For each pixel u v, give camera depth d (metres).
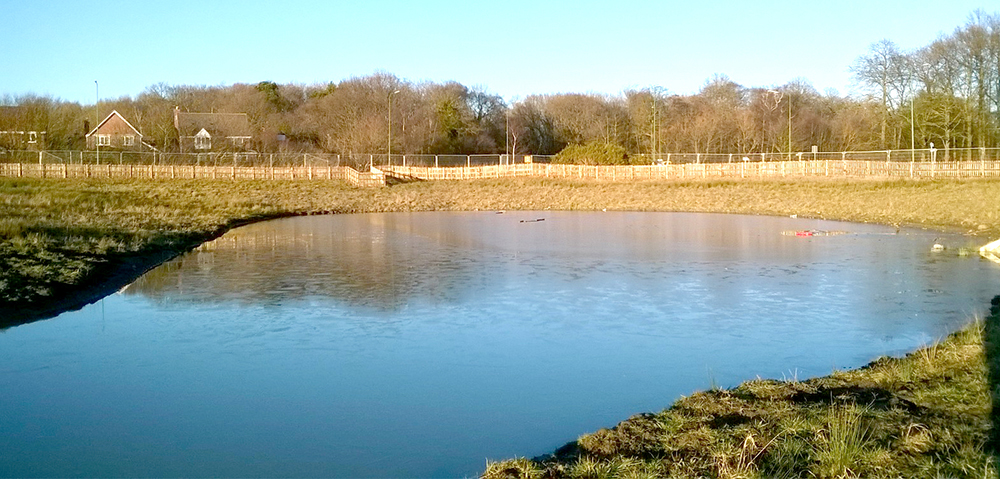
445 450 7.02
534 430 7.48
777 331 11.55
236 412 8.12
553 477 5.96
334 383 9.09
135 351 10.62
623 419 7.70
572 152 62.34
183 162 58.00
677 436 6.75
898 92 61.00
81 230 20.80
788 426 6.74
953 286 15.17
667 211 39.97
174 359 10.21
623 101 90.38
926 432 6.47
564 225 31.27
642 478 5.80
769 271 17.56
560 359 10.07
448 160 67.00
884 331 11.41
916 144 60.41
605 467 6.04
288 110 92.94
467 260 19.75
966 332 10.30
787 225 30.30
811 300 13.96
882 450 6.12
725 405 7.51
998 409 7.09
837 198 38.44
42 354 10.48
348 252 21.64
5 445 7.24
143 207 32.06
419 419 7.84
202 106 84.19
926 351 9.29
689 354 10.26
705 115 73.50
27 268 15.02
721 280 16.31
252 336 11.47
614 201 43.97
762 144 67.69
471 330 11.78
